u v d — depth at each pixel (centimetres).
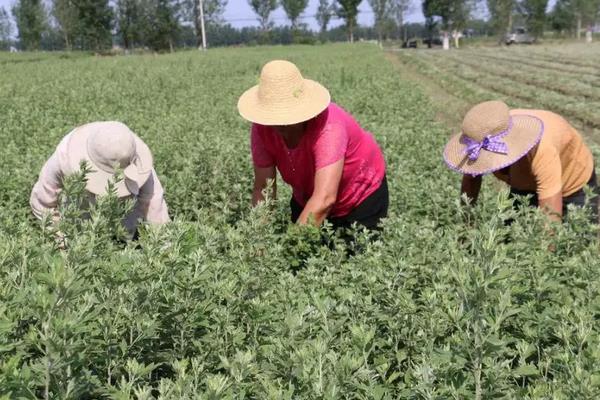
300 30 10331
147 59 4516
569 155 499
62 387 196
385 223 437
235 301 279
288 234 387
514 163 481
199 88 2191
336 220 494
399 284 324
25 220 523
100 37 7825
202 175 674
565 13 9800
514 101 1969
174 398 208
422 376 229
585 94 2128
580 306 311
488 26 11206
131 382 211
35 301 206
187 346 265
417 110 1628
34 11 7881
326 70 3012
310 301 300
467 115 462
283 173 476
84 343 213
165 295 257
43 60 4888
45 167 435
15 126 1252
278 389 221
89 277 260
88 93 1945
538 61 4016
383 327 303
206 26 9394
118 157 400
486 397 227
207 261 303
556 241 380
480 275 212
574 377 228
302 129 433
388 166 861
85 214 438
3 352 216
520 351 259
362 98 1772
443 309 282
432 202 574
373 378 246
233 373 219
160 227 292
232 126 1341
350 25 10119
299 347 244
